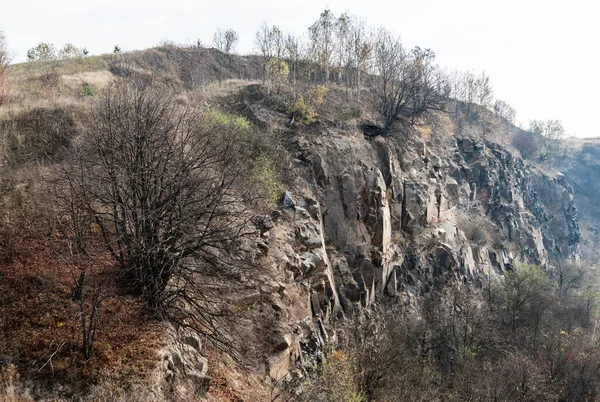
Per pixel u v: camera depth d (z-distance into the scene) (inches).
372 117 1379.2
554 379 1040.2
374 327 806.5
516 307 1326.3
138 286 448.8
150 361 373.7
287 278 684.1
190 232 440.8
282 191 862.5
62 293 413.7
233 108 1153.4
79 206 442.6
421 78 1567.4
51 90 933.2
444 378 936.9
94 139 460.4
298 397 506.9
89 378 343.9
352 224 1014.4
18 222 485.7
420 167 1398.9
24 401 313.6
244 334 543.5
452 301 1182.3
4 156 619.8
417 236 1238.9
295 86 1358.3
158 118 458.6
